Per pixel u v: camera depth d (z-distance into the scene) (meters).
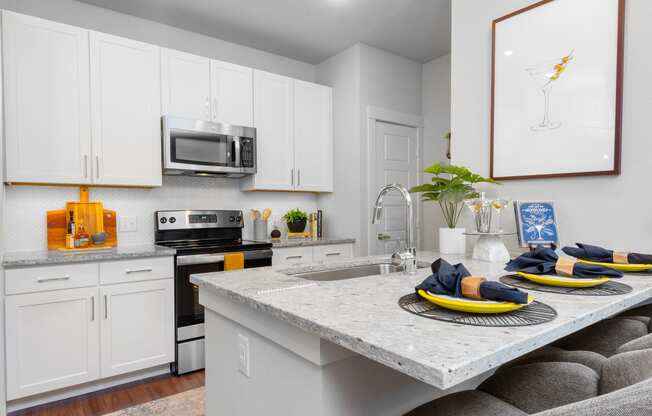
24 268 2.10
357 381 0.97
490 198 2.15
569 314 0.89
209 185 3.38
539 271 1.24
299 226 3.61
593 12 1.79
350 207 3.66
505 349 0.68
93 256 2.29
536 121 1.99
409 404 1.09
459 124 2.37
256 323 1.12
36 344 2.14
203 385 2.44
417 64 4.11
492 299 0.88
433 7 2.99
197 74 3.04
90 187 2.82
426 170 2.07
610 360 0.82
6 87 2.31
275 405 1.07
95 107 2.61
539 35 1.97
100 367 2.33
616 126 1.72
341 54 3.79
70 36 2.52
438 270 1.03
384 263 1.90
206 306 1.42
